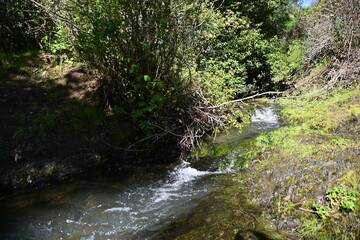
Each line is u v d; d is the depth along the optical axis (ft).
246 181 14.69
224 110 23.54
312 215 10.80
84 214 13.56
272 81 41.91
